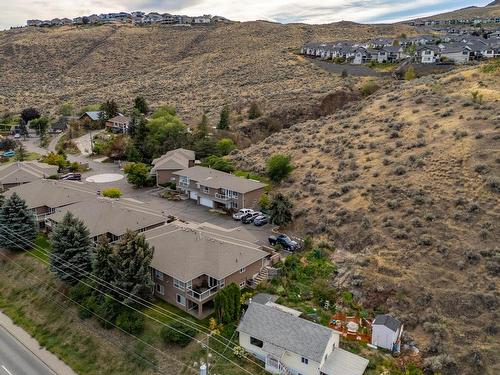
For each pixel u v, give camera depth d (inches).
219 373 1190.3
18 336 1487.5
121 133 3949.3
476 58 4441.4
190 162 2918.3
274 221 2001.7
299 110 3710.6
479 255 1462.8
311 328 1193.4
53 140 4037.9
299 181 2357.3
